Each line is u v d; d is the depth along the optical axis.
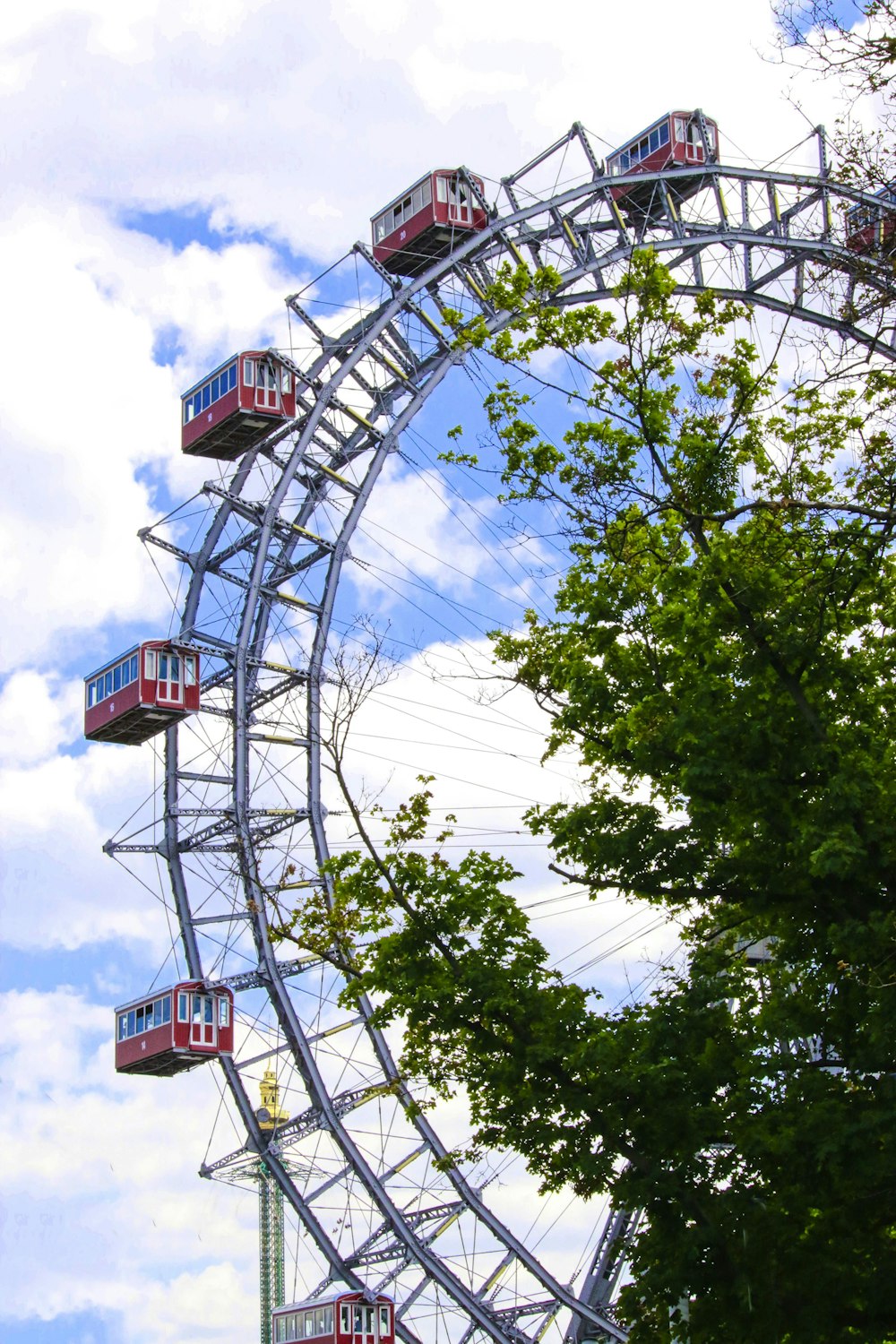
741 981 31.53
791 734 30.25
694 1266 28.06
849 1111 28.05
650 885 31.17
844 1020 30.27
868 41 24.62
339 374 76.00
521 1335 72.12
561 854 32.91
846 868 27.55
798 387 28.20
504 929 33.38
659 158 85.50
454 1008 31.78
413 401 76.31
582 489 33.88
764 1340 27.42
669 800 33.38
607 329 33.69
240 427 78.88
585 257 79.06
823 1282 27.38
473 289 76.62
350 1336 72.56
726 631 31.44
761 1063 30.00
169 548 78.81
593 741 34.62
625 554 34.56
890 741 32.22
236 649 74.69
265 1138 74.62
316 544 76.44
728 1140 29.73
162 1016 74.69
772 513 32.31
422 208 77.56
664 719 32.09
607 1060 29.61
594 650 34.41
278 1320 78.88
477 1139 31.33
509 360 34.16
